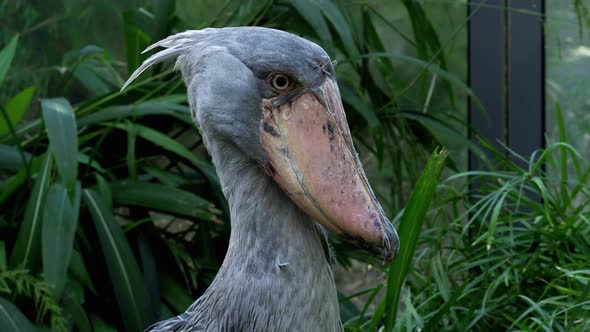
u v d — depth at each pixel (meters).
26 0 7.70
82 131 6.43
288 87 3.22
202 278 6.12
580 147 7.09
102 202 5.73
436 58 7.07
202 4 7.32
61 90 6.86
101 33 7.71
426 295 5.45
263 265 3.34
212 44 3.30
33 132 6.68
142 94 6.62
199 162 6.11
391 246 3.21
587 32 7.04
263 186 3.34
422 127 7.20
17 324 5.08
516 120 7.25
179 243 6.42
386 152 7.63
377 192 7.29
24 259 5.33
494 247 5.52
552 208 5.41
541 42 7.14
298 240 3.34
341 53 7.50
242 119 3.26
